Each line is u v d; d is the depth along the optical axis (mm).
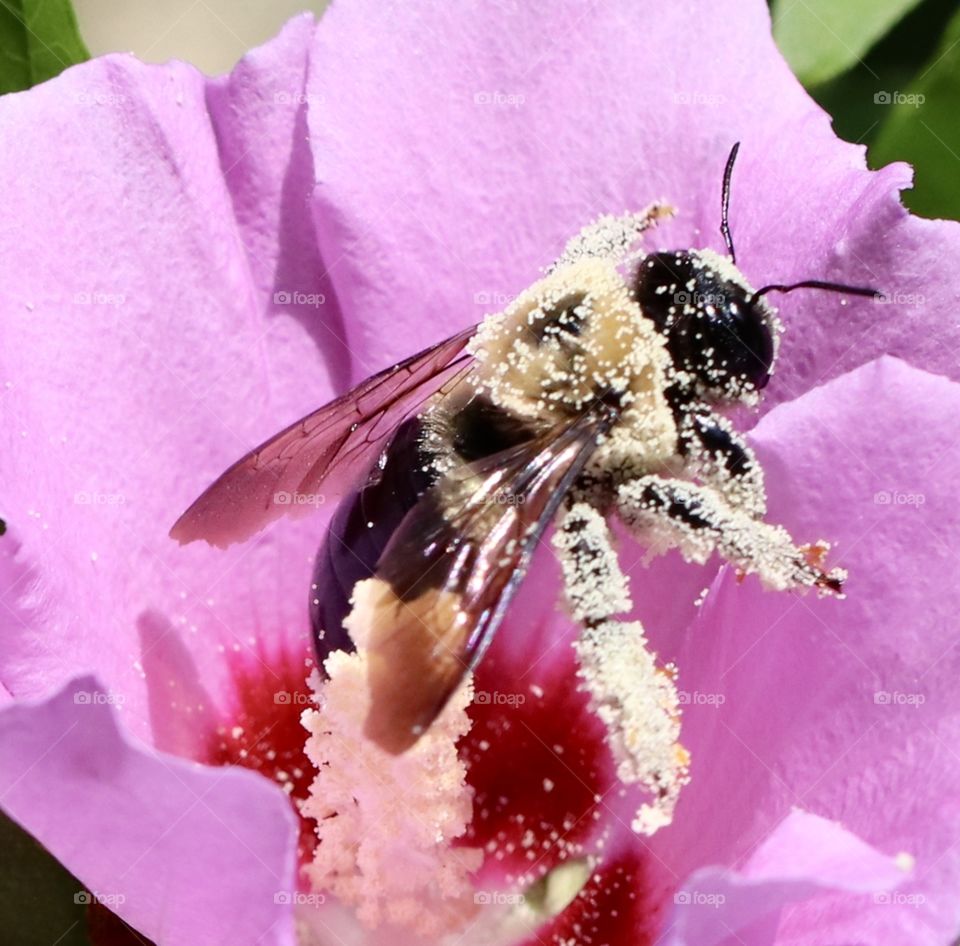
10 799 59
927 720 65
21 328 71
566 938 75
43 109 74
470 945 76
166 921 63
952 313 74
